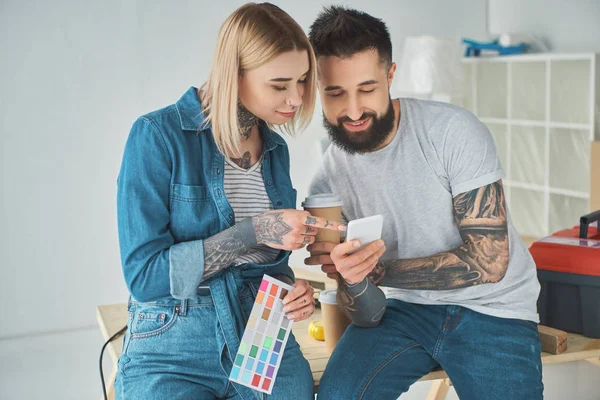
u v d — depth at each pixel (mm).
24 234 4367
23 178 4328
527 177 5062
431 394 2453
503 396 1772
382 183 1936
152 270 1567
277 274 1776
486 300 1887
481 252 1833
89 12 4395
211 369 1630
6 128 4258
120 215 1606
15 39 4219
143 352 1632
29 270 4402
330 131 1906
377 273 1903
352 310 1860
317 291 2414
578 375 2514
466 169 1846
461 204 1855
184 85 4738
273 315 1613
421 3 5504
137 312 1663
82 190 4484
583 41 4867
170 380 1593
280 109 1627
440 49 4824
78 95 4418
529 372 1789
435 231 1932
